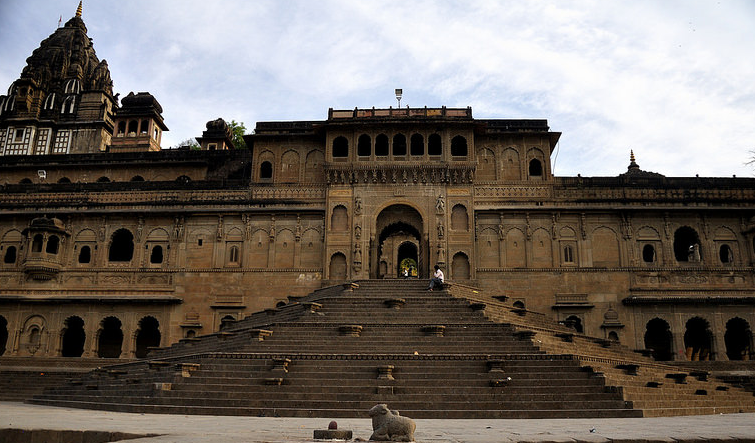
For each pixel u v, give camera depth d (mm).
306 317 26234
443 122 40469
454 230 39594
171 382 20172
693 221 40250
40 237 41312
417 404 17734
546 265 39656
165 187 42938
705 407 20062
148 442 9719
